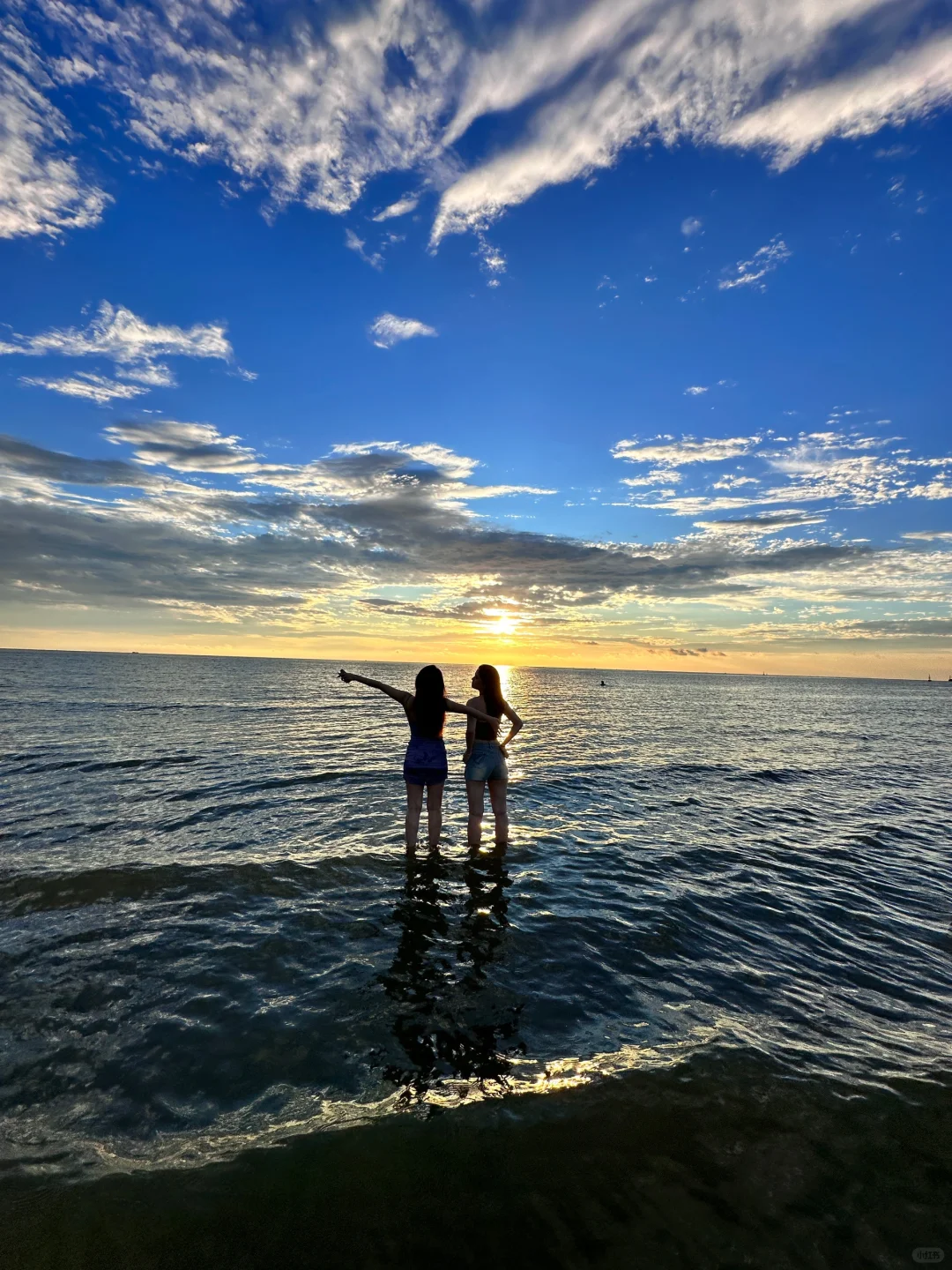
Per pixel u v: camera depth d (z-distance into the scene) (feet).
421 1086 10.47
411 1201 8.02
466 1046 11.75
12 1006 12.95
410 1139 9.10
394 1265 7.10
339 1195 8.11
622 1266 7.13
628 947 16.71
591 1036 12.21
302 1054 11.41
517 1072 10.89
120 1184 8.25
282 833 26.16
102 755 44.34
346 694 146.51
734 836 28.84
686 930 18.07
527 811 32.22
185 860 22.36
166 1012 12.84
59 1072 10.80
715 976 15.29
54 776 36.88
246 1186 8.23
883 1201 8.16
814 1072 11.16
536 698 155.33
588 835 27.78
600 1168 8.61
